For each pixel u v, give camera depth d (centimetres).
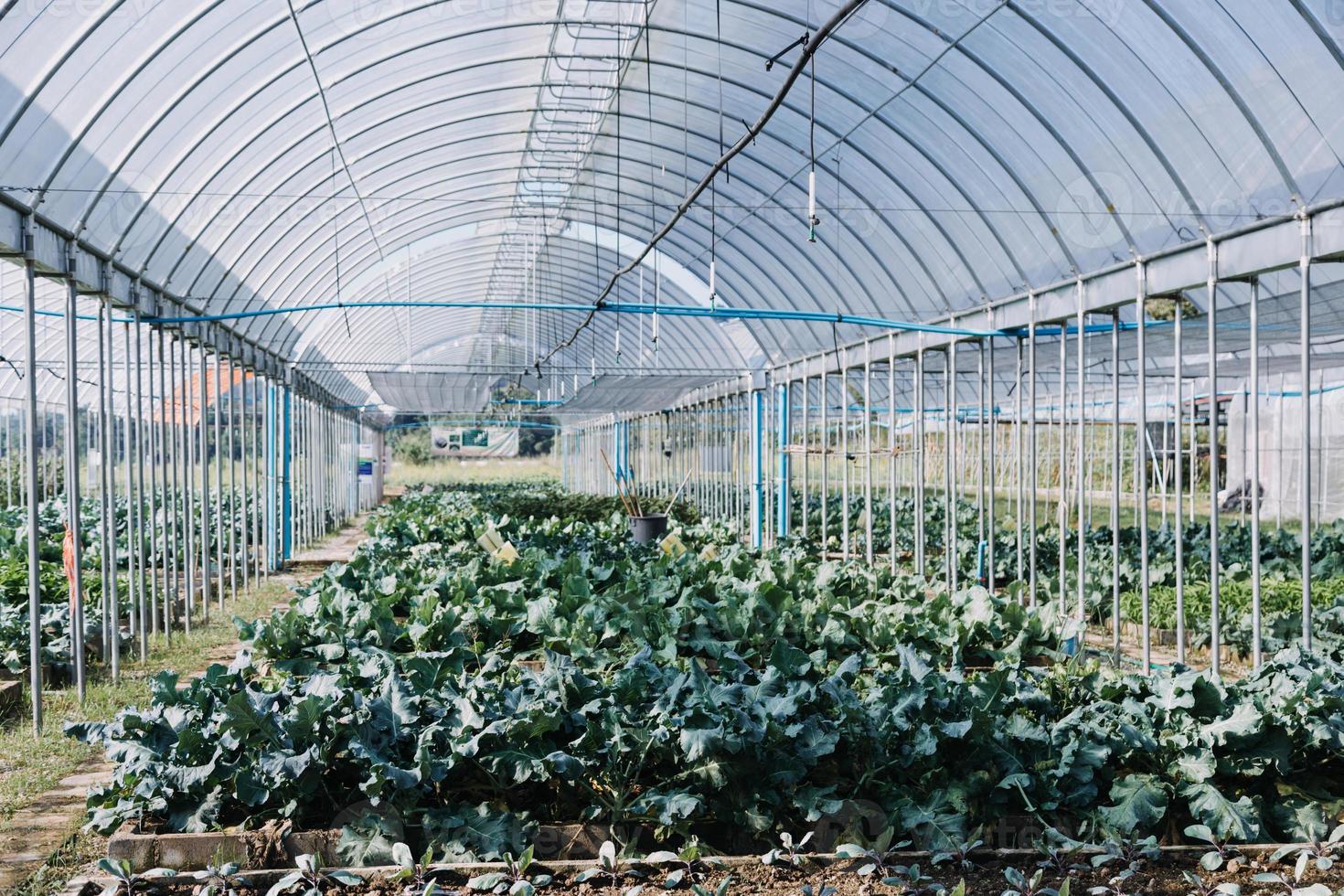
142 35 872
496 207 1959
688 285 2175
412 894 502
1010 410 2834
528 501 2625
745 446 3219
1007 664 702
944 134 1188
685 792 565
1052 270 1182
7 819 662
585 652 835
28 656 1033
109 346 1120
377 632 921
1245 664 1112
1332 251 807
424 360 3506
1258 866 530
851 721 603
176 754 582
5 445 2416
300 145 1359
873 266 1555
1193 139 919
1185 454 3350
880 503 2503
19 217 888
